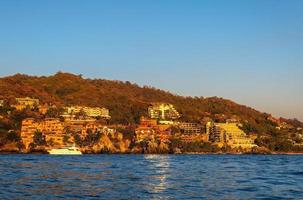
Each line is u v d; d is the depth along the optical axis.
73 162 169.62
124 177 87.75
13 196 54.16
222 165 154.38
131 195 56.62
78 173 99.56
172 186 68.62
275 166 148.38
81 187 66.06
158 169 121.44
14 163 153.38
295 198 54.81
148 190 62.56
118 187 66.44
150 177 88.12
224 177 89.38
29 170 108.19
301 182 76.94
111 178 84.88
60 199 52.41
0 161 173.88
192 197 55.19
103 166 137.25
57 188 64.25
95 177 87.38
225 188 65.88
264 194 58.62
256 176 93.00
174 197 55.06
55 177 86.00
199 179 83.44
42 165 139.00
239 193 59.53
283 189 64.88
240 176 92.88
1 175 88.00
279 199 53.91
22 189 61.97
